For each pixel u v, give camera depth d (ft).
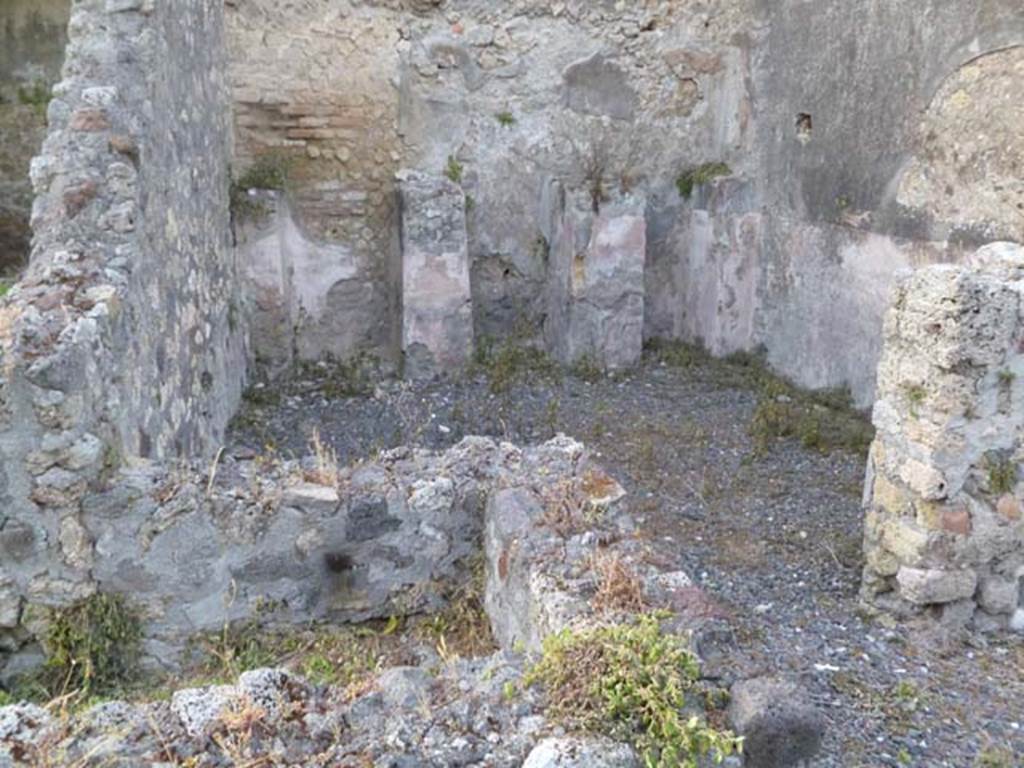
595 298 23.20
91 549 10.46
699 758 6.47
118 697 10.12
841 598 13.30
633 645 7.00
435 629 11.07
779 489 16.93
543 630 8.45
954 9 17.47
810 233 21.80
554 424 19.84
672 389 22.43
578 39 24.57
